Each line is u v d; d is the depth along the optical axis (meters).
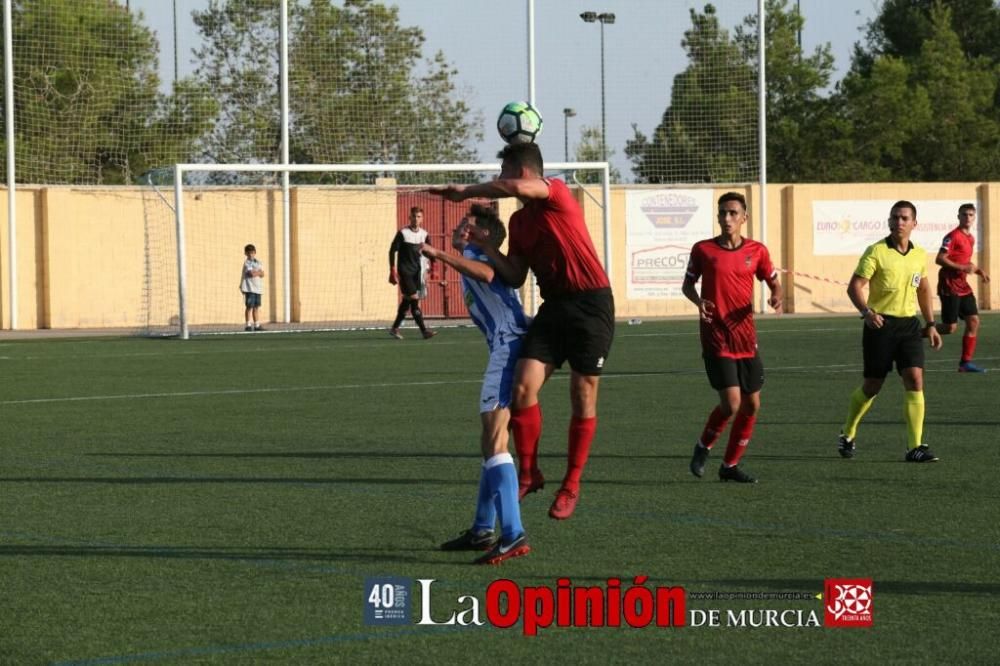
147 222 57.94
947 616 10.89
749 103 63.91
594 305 13.52
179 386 31.45
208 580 12.27
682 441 21.70
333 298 63.22
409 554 13.33
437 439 22.05
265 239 62.44
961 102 110.31
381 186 57.94
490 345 13.68
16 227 58.28
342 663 9.74
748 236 66.25
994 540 13.84
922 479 17.92
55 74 59.88
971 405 26.58
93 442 21.83
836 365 36.25
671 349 42.56
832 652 9.97
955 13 128.25
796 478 18.08
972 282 69.94
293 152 62.03
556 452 20.73
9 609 11.25
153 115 61.97
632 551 13.39
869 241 68.12
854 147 108.06
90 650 10.07
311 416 25.34
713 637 10.40
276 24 61.50
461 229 13.66
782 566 12.68
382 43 62.50
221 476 18.31
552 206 13.41
